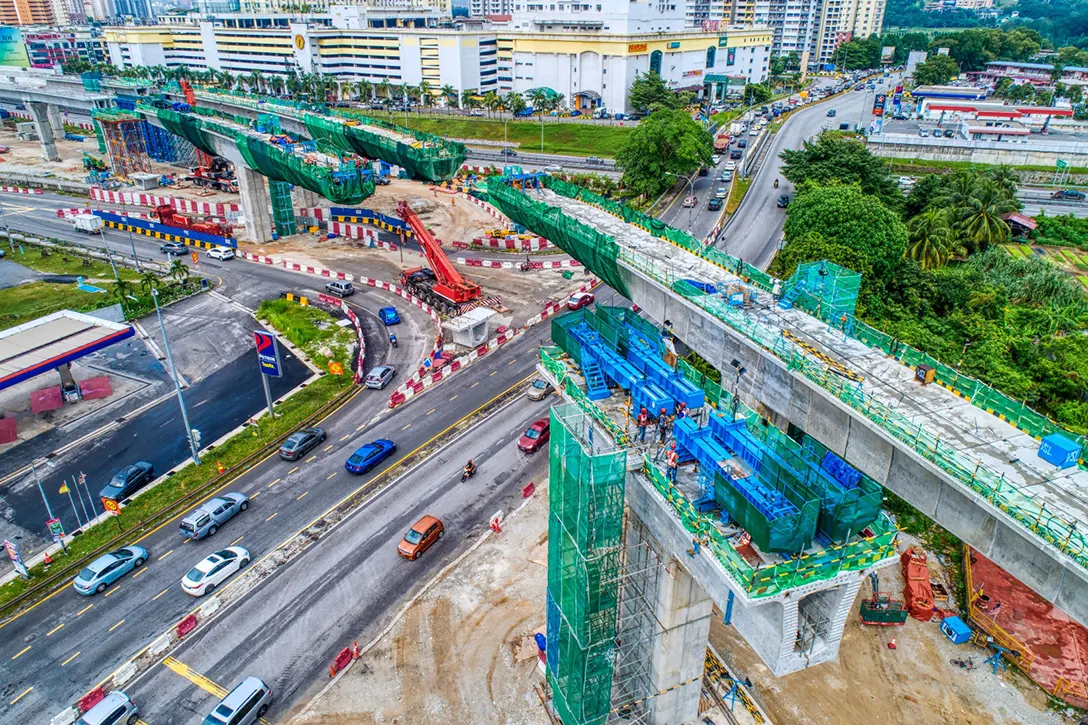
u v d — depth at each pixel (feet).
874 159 390.83
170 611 145.89
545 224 207.72
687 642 111.14
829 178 366.02
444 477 186.19
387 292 303.48
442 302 277.03
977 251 343.67
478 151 564.71
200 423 212.02
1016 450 103.55
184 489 181.88
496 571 154.92
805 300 151.94
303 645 138.21
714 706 124.47
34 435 206.18
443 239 368.48
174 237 361.30
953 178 390.42
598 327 132.87
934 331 256.11
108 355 251.80
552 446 107.65
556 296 297.33
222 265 331.77
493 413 214.69
